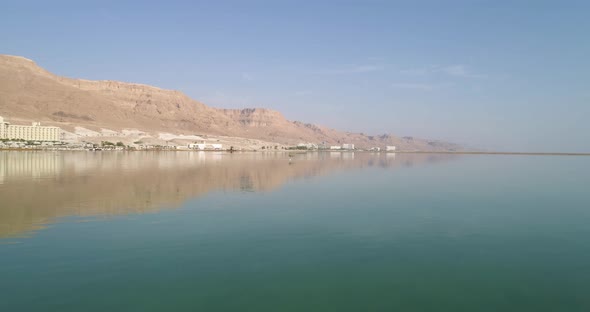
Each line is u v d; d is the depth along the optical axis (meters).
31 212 27.53
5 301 13.03
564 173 78.06
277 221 25.42
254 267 16.39
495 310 12.62
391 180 56.34
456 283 14.80
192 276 15.32
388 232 22.61
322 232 22.48
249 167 83.31
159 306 12.77
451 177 63.94
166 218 26.09
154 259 17.34
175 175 59.16
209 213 28.02
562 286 14.55
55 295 13.52
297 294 13.73
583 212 29.70
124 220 25.31
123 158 122.75
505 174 73.00
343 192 41.00
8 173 59.53
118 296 13.48
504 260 17.48
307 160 134.50
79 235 21.34
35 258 17.34
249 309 12.58
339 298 13.44
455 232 22.72
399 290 14.13
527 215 28.27
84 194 36.69
